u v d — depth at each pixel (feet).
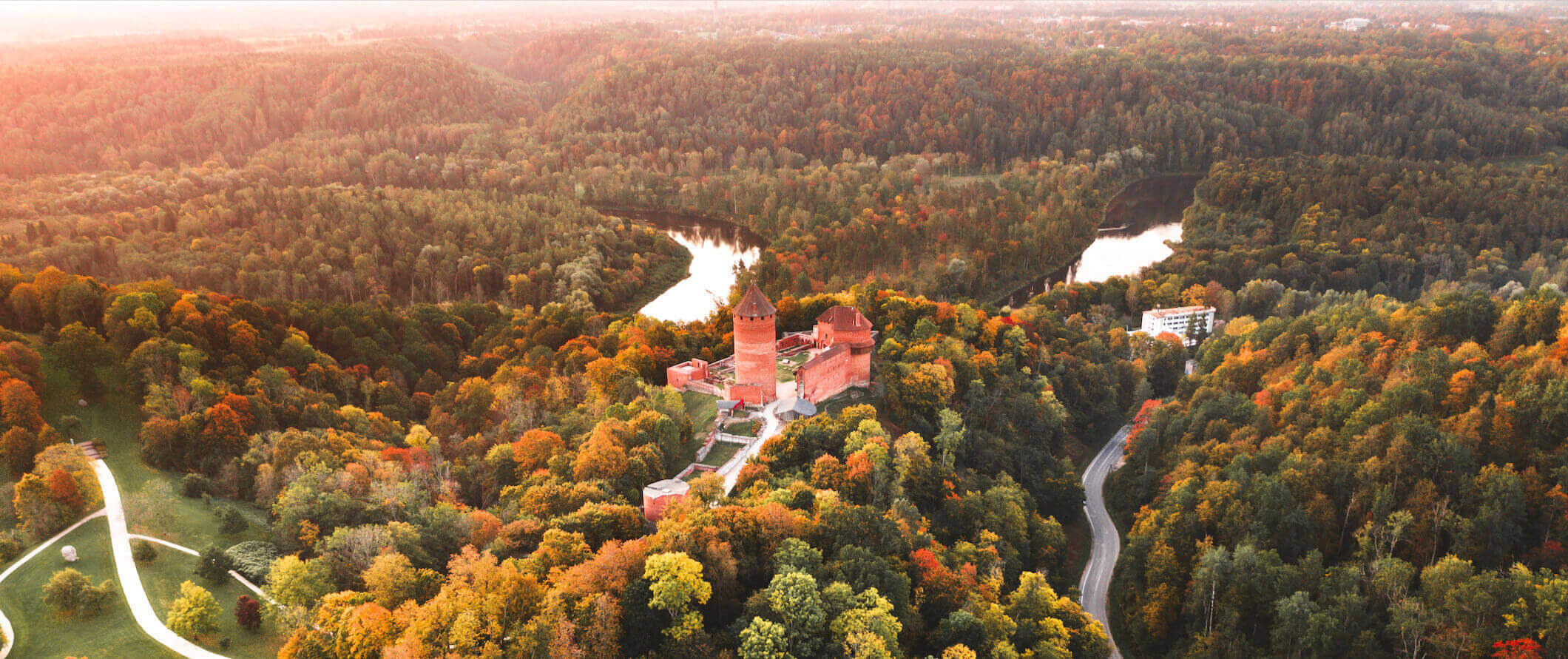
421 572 411.54
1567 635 433.89
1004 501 589.73
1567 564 498.28
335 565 422.41
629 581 397.80
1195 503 604.90
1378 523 545.44
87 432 590.96
